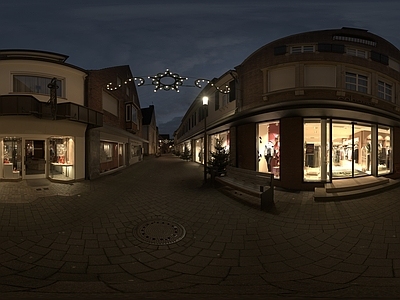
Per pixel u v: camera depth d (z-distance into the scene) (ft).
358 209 21.40
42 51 36.81
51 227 17.01
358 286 10.43
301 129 29.35
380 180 31.42
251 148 35.14
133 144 71.56
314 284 10.66
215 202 23.98
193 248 14.66
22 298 8.68
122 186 31.89
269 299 8.79
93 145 38.19
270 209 21.75
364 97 32.81
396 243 14.85
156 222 18.71
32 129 30.55
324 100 26.94
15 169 33.17
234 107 40.19
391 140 39.70
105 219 19.03
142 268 12.28
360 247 14.52
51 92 29.30
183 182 35.50
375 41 35.09
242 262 13.05
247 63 36.37
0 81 30.58
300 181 29.12
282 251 14.32
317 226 17.87
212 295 9.25
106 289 9.87
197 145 77.46
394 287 10.30
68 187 29.71
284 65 31.45
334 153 31.58
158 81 27.43
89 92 37.65
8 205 21.12
